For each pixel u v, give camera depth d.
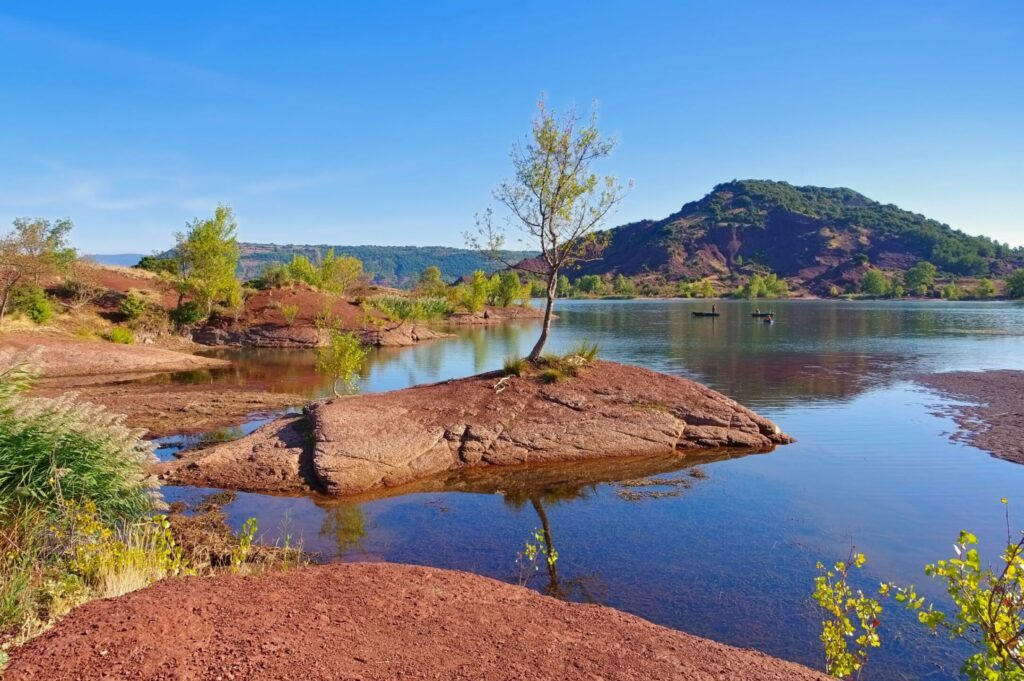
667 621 7.30
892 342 44.16
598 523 10.58
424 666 4.39
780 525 10.46
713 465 14.22
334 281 57.44
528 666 4.57
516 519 10.81
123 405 20.45
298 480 12.66
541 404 16.11
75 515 6.80
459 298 77.19
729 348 40.91
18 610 5.19
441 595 5.85
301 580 5.80
